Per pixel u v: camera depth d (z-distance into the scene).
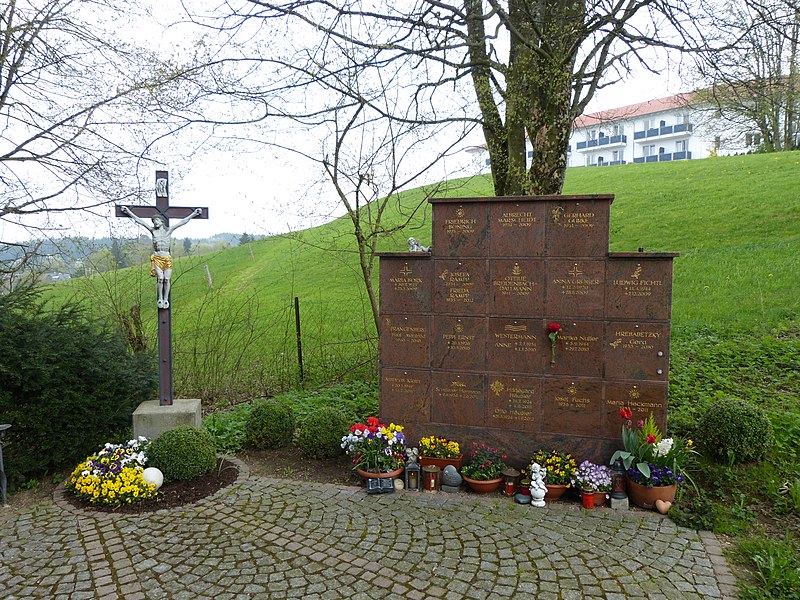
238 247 28.52
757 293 13.25
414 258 6.75
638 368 6.06
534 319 6.37
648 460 5.75
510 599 4.01
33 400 6.54
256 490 6.12
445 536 5.01
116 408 7.26
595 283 6.15
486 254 6.50
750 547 4.70
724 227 20.89
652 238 21.19
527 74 8.12
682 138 45.12
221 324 11.13
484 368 6.55
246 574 4.38
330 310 14.98
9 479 6.23
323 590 4.15
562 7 8.19
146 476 5.96
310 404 9.28
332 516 5.45
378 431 6.46
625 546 4.80
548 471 5.95
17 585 4.26
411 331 6.79
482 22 9.55
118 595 4.11
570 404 6.27
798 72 10.42
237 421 8.55
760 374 8.70
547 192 8.58
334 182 9.41
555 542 4.88
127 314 10.17
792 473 5.89
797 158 28.91
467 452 6.63
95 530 5.18
